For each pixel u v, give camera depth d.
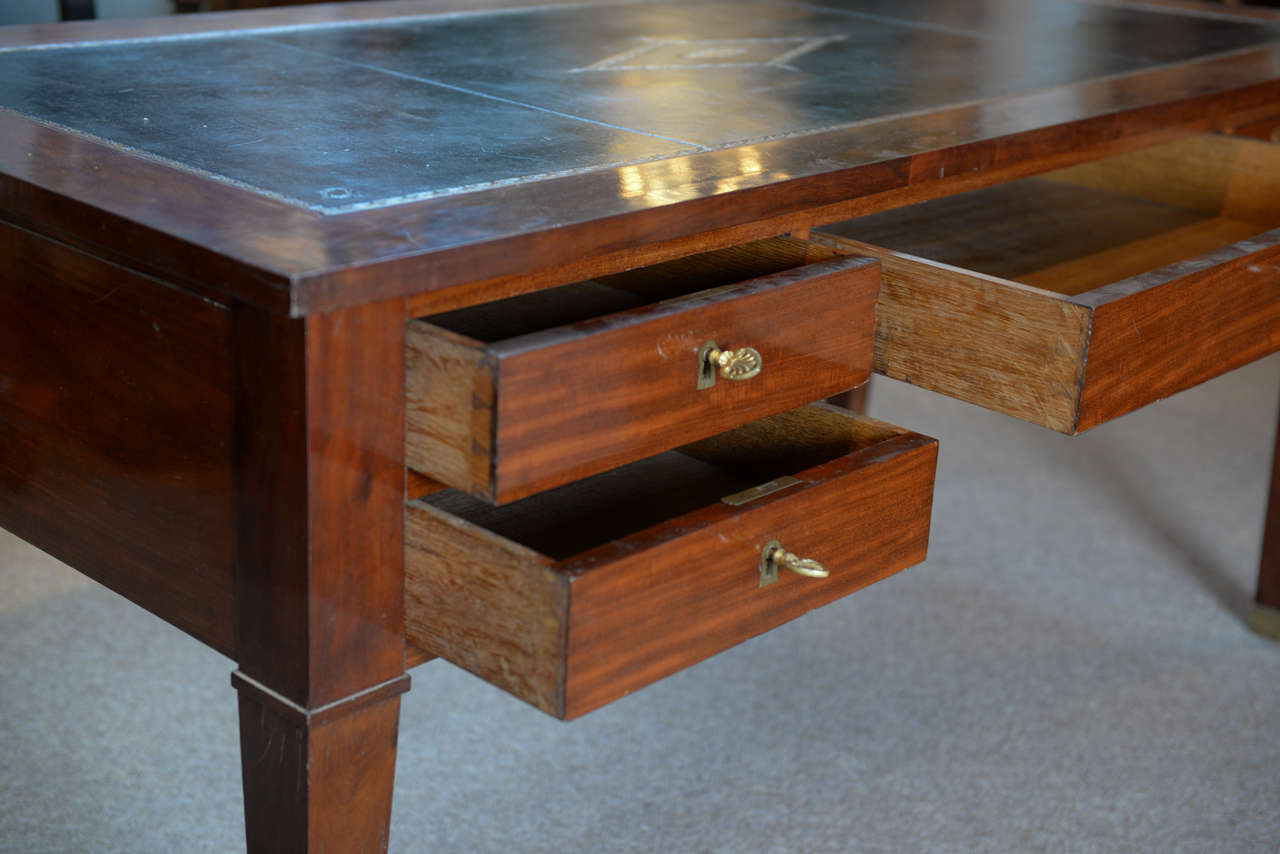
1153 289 0.94
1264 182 1.33
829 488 0.87
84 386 0.85
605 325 0.75
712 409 0.83
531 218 0.77
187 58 1.21
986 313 0.94
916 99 1.15
